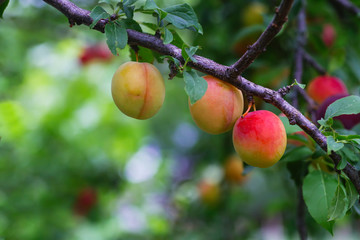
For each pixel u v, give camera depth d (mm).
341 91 897
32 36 1286
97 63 1522
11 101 1278
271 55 1005
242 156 696
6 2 747
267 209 1326
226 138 1278
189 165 1916
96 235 1282
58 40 1403
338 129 759
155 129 2287
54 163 1365
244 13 1113
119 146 1473
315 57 1058
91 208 1413
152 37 706
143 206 1525
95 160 1401
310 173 740
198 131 1569
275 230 2146
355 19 1049
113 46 696
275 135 689
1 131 1271
